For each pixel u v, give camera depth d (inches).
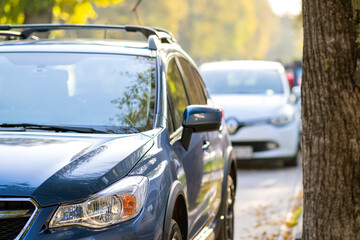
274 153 803.4
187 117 291.1
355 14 272.8
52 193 223.3
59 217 221.3
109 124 277.9
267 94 851.4
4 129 271.9
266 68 895.7
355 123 276.2
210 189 340.8
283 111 812.6
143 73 299.1
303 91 284.7
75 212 222.8
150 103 287.7
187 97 338.0
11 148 243.6
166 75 305.1
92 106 285.0
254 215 567.2
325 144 279.6
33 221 219.6
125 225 228.4
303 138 287.0
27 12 699.4
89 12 756.6
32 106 284.2
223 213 373.1
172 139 286.4
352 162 278.1
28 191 222.1
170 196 256.1
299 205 595.5
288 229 510.3
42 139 254.5
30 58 306.7
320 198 283.6
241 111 807.7
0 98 288.2
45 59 305.7
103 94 290.0
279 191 679.1
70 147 246.7
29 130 271.6
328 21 274.2
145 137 265.9
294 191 677.9
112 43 323.9
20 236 217.9
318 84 278.8
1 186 222.4
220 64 916.6
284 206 603.8
